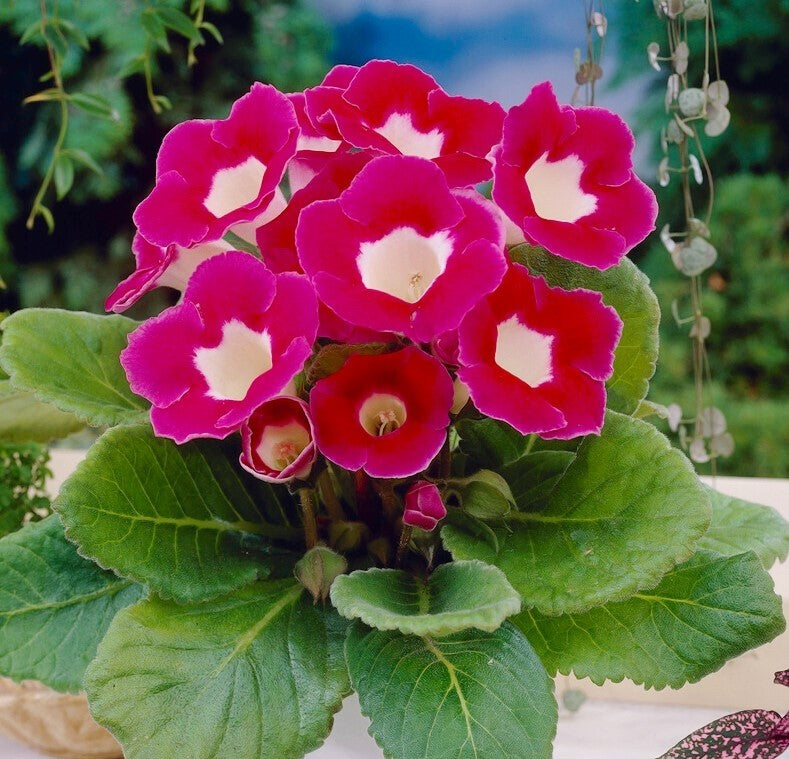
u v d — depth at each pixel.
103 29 2.59
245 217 0.66
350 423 0.65
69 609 0.71
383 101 0.70
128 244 2.85
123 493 0.67
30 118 2.72
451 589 0.65
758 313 2.56
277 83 2.90
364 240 0.66
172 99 2.77
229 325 0.67
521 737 0.63
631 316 0.72
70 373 0.72
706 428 0.97
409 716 0.63
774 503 1.00
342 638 0.67
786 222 2.55
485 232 0.65
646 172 2.71
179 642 0.65
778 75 2.64
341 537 0.70
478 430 0.71
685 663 0.67
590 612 0.69
